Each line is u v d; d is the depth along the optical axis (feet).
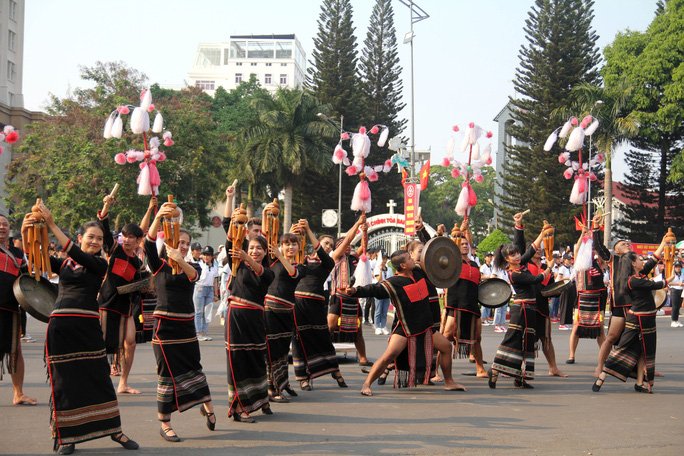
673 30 125.70
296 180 132.57
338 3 147.95
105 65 116.16
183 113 116.67
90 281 18.37
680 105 123.95
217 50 432.25
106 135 24.26
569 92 127.75
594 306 35.37
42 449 18.03
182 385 19.56
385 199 150.30
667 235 28.68
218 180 127.34
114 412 18.13
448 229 204.85
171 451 18.01
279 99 132.98
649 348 27.68
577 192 31.48
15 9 188.44
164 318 19.53
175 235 19.69
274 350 24.86
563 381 30.53
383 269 54.90
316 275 27.71
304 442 18.97
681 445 19.12
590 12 130.31
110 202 22.84
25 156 125.29
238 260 21.59
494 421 21.88
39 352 37.17
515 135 132.77
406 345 26.58
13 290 21.26
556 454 18.04
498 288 31.19
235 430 20.44
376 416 22.49
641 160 139.64
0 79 178.91
